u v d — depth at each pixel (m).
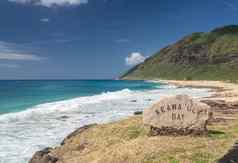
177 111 15.34
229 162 10.95
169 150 12.71
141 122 19.61
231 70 193.88
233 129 16.73
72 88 110.44
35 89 96.31
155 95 66.38
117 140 17.14
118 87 122.56
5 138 23.03
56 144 21.50
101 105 45.16
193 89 94.50
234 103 34.88
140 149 13.38
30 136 23.77
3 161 17.75
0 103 48.28
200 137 14.68
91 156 15.23
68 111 38.09
